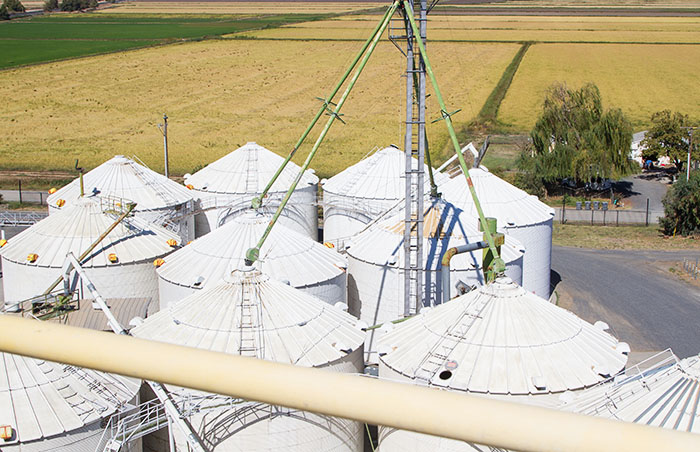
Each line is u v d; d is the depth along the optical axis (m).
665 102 128.12
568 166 81.12
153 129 117.00
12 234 64.19
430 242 37.53
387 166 50.41
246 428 26.20
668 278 56.22
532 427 4.82
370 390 5.09
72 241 39.44
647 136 94.44
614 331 46.16
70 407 24.66
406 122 33.97
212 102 135.12
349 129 114.88
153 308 40.34
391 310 38.53
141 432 25.88
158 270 37.25
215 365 5.26
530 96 133.25
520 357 25.80
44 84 147.38
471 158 59.69
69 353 5.37
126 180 47.75
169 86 147.50
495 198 46.41
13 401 24.23
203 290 29.77
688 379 22.69
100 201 41.75
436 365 26.03
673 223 68.50
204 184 52.22
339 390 5.10
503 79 146.12
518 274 40.47
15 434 23.64
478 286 32.72
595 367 25.88
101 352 5.34
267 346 27.42
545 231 46.81
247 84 148.75
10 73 156.50
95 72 158.75
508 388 24.95
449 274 33.38
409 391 5.07
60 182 87.00
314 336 28.33
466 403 4.98
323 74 156.12
